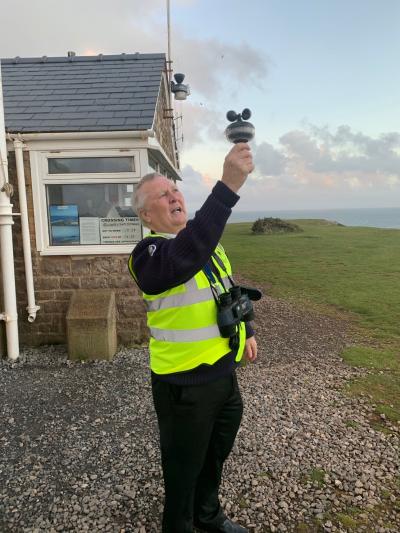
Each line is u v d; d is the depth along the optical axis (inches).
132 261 76.5
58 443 136.1
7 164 206.1
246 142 67.5
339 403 165.5
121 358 213.8
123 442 136.3
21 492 112.7
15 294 214.4
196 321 75.5
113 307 222.1
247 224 1195.9
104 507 106.9
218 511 94.6
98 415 154.5
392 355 223.5
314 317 298.7
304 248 642.8
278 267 492.1
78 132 214.2
